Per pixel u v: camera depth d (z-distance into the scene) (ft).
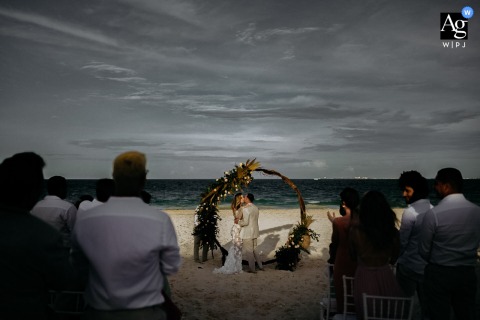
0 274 6.25
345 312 12.21
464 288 11.20
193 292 22.20
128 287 6.84
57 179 14.02
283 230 48.29
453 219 11.02
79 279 7.06
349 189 14.67
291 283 24.32
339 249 14.38
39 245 6.39
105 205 7.29
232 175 28.60
